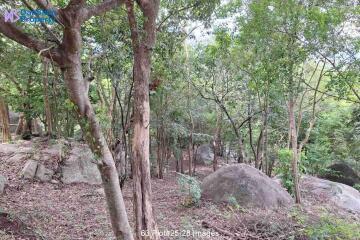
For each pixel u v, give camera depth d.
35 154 8.86
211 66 9.69
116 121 8.39
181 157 12.52
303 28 6.41
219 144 13.60
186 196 7.34
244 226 6.05
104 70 6.54
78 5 3.27
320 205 8.03
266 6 6.73
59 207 6.62
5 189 7.22
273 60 7.32
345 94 6.64
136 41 4.76
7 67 6.39
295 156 8.02
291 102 7.94
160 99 9.82
